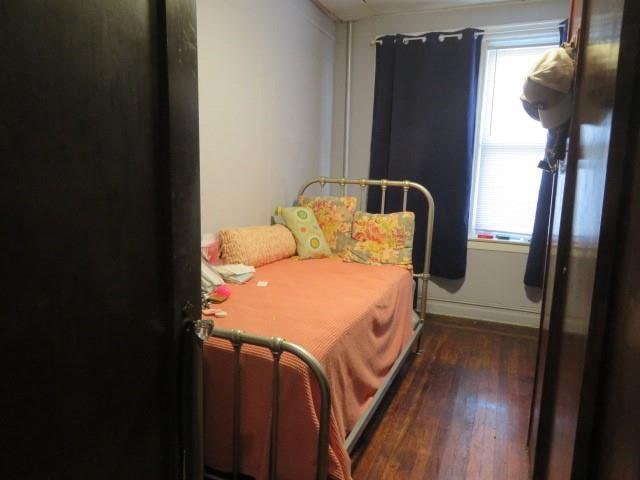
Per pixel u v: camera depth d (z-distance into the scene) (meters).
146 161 0.65
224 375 1.34
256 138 2.75
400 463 1.82
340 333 1.61
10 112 0.45
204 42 2.24
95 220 0.57
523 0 3.14
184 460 0.80
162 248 0.70
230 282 2.17
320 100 3.56
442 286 3.64
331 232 2.95
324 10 3.42
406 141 3.46
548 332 1.38
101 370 0.60
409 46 3.38
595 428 0.74
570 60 1.38
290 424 1.28
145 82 0.63
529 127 3.34
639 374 0.56
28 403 0.49
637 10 0.65
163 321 0.72
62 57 0.50
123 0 0.58
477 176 3.51
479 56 3.26
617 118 0.67
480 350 2.98
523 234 3.45
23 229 0.47
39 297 0.50
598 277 0.71
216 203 2.46
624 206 0.67
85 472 0.58
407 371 2.66
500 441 1.98
